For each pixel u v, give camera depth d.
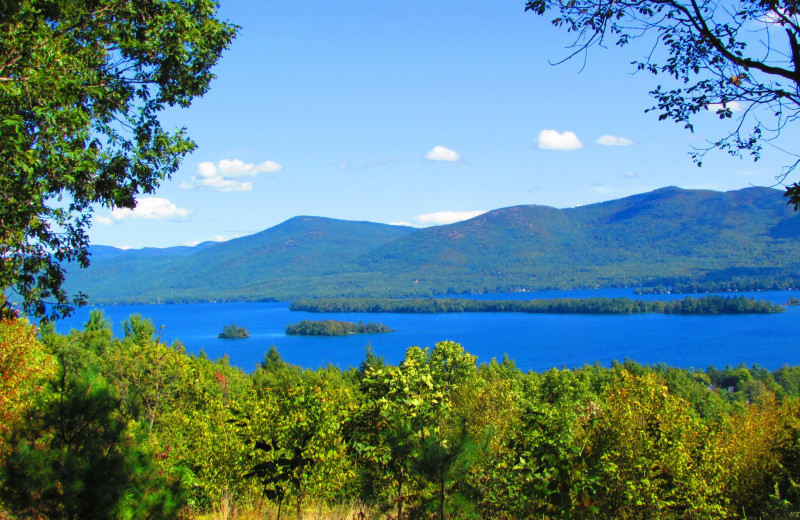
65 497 5.24
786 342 177.50
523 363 154.12
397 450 6.46
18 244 9.62
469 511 6.12
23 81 8.66
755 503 15.30
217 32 11.39
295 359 168.50
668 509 11.46
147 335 43.59
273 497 7.48
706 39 7.05
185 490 6.89
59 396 5.89
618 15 7.25
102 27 10.56
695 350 167.88
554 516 7.10
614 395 11.88
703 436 12.87
